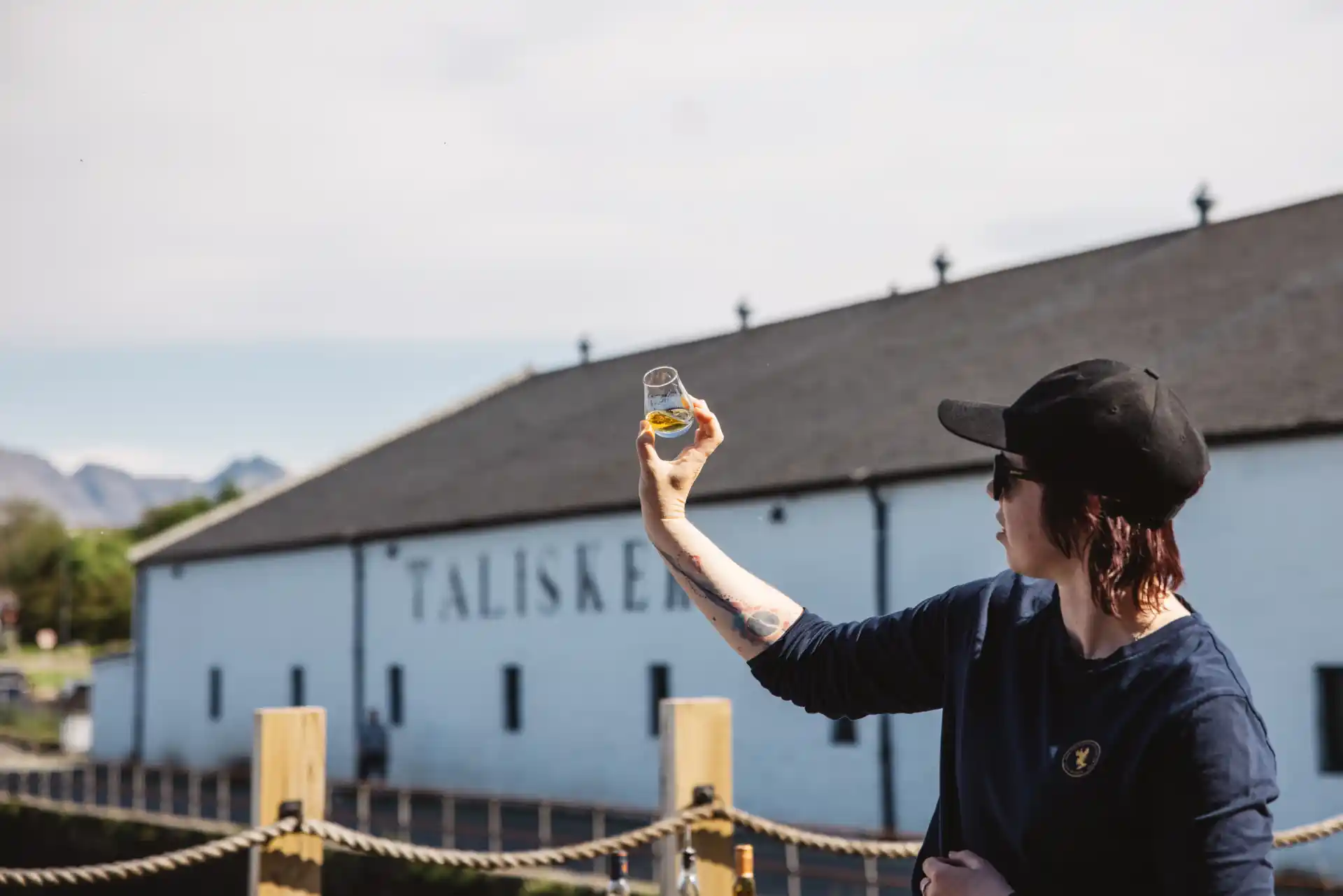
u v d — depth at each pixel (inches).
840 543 875.4
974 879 86.2
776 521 912.3
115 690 1632.6
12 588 4458.7
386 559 1269.7
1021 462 86.0
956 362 1017.5
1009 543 88.4
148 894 997.2
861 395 1038.4
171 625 1556.3
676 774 204.7
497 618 1152.2
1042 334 988.6
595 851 204.8
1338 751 653.3
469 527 1174.3
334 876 824.3
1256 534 683.4
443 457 1475.1
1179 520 712.4
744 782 924.0
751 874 181.0
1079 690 84.3
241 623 1449.3
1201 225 1043.9
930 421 905.5
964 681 91.7
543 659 1104.8
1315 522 664.4
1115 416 82.7
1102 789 81.2
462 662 1182.9
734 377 1246.3
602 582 1059.3
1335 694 658.2
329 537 1317.7
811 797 879.7
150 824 1000.9
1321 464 665.0
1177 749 79.1
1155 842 80.0
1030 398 86.7
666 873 203.3
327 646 1331.2
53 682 3316.9
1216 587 694.5
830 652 101.9
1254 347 789.2
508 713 1143.6
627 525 1042.7
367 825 951.0
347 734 1296.8
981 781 89.0
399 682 1261.1
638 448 109.2
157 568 1583.4
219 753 1465.3
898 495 844.6
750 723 927.7
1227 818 77.2
